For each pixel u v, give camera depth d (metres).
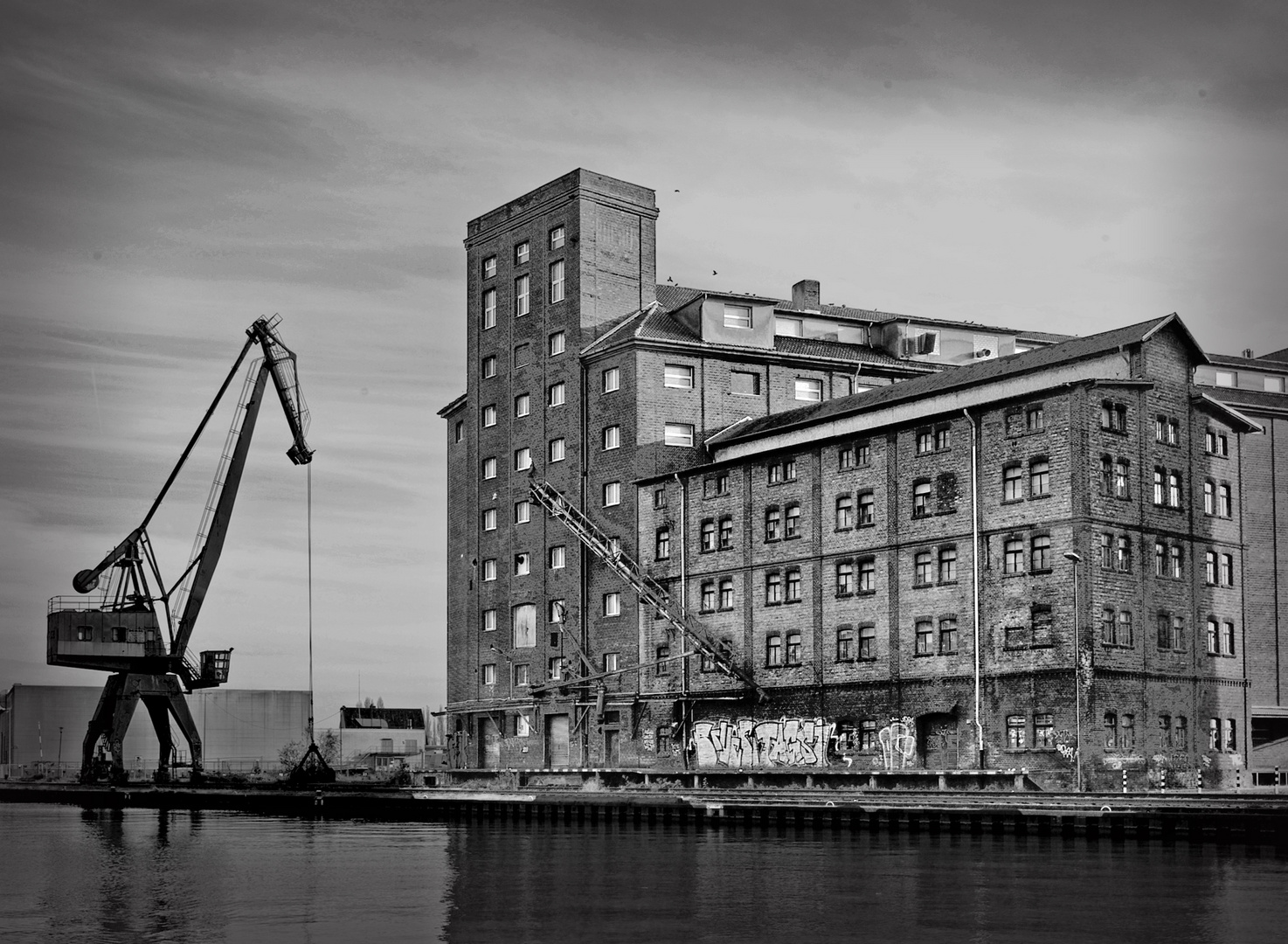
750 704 78.94
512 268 100.00
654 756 84.69
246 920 40.28
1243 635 70.19
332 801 87.19
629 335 88.62
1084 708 62.38
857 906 39.12
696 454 88.12
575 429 92.50
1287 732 77.06
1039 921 36.00
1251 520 80.12
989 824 55.47
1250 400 82.75
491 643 99.56
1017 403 66.62
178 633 99.12
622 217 95.50
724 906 40.00
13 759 152.38
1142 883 41.62
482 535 101.31
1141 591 65.25
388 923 39.22
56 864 56.41
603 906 40.97
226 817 88.19
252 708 160.00
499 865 52.16
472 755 100.00
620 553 87.50
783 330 95.31
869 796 59.56
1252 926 34.91
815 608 75.81
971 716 67.00
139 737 153.75
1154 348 67.69
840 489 75.12
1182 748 65.94
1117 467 65.06
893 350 96.12
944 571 69.31
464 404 106.38
